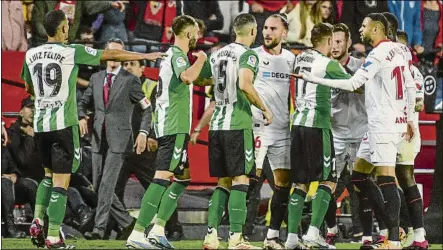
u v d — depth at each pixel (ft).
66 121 105.19
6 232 124.67
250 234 128.16
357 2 155.02
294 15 151.84
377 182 110.73
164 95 105.50
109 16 145.89
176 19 106.52
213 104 114.52
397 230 105.91
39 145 106.22
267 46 111.65
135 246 104.88
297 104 112.27
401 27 157.69
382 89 105.29
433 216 131.34
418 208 112.78
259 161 113.09
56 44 105.70
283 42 147.43
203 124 114.93
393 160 105.91
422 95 114.52
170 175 105.50
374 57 104.68
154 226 106.42
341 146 118.21
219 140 105.29
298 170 110.93
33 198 127.44
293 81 132.98
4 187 124.47
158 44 136.56
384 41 106.11
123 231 128.06
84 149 131.44
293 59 113.19
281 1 152.87
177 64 104.22
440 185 131.95
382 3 156.87
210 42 149.89
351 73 118.52
